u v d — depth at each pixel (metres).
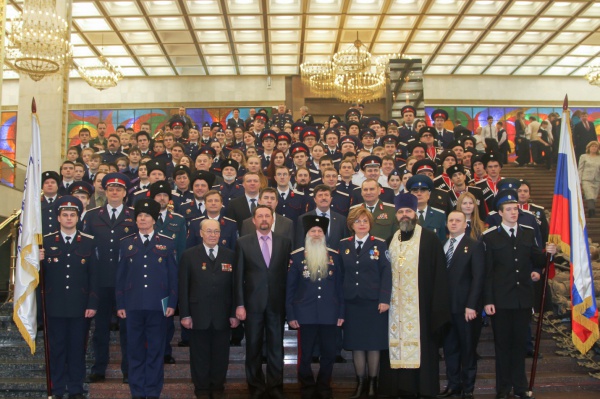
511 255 6.70
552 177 18.02
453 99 27.78
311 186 9.61
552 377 7.29
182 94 27.38
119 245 7.51
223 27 22.11
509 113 27.88
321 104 27.84
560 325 8.51
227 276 6.68
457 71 27.28
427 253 6.69
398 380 6.57
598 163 14.56
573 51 24.88
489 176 9.92
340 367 7.38
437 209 7.98
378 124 14.12
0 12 12.34
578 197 6.83
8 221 10.23
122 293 6.65
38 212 6.68
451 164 10.66
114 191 7.71
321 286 6.54
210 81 27.53
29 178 6.73
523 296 6.63
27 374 7.52
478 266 6.70
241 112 27.41
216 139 14.02
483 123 27.78
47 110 17.03
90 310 6.78
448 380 6.84
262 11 20.86
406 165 10.76
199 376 6.55
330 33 23.02
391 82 24.20
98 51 24.06
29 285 6.52
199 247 6.73
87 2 19.98
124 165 11.65
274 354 6.54
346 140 11.83
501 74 27.72
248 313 6.59
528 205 8.30
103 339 7.24
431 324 6.52
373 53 24.83
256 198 8.31
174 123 15.04
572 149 6.95
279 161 10.24
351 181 9.42
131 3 20.28
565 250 6.71
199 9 20.73
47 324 6.80
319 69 22.86
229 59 25.50
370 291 6.51
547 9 21.00
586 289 6.67
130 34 23.00
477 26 22.28
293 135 14.17
